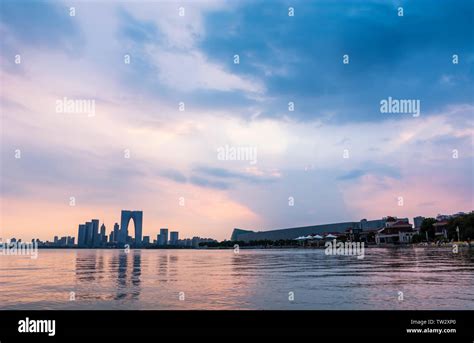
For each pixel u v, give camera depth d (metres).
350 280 23.95
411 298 16.31
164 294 18.53
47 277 28.56
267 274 30.08
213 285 22.19
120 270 36.78
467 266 33.94
